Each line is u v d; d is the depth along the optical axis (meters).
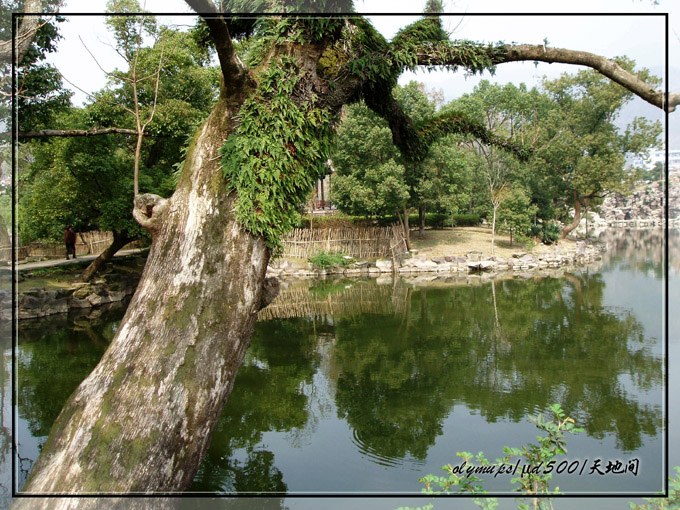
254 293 4.30
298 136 4.46
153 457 3.56
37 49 10.80
